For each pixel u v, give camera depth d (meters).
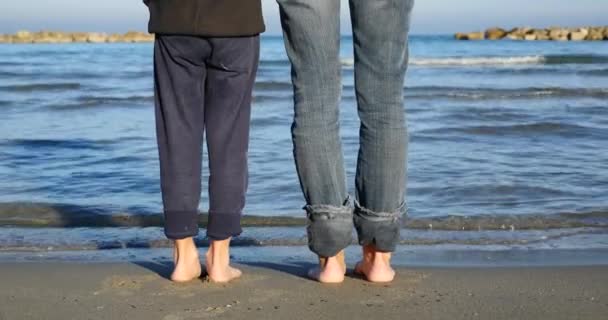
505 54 31.05
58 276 2.80
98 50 36.31
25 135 7.34
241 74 2.57
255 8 2.55
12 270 2.90
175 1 2.49
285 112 9.42
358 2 2.43
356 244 3.55
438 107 10.07
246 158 2.67
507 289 2.63
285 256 3.30
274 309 2.37
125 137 7.21
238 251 3.42
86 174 5.40
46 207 4.36
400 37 2.45
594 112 9.32
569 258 3.26
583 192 4.79
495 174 5.32
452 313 2.33
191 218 2.64
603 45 43.75
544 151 6.33
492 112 9.33
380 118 2.49
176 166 2.61
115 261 3.13
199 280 2.72
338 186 2.54
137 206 4.43
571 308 2.39
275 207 4.41
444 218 4.10
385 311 2.35
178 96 2.59
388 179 2.52
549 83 15.01
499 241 3.65
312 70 2.46
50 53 31.91
